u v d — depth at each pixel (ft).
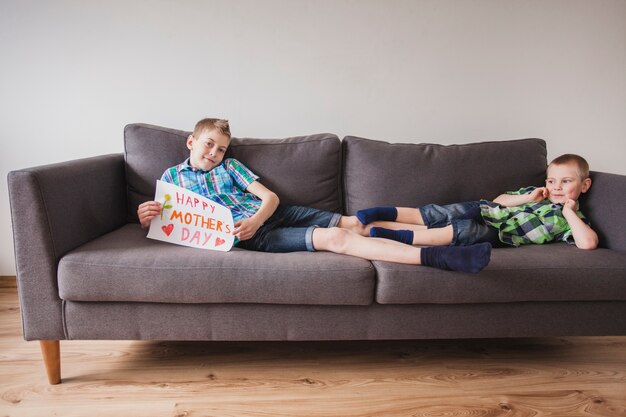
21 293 3.58
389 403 3.51
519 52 6.16
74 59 5.77
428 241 4.35
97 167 4.54
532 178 5.30
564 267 3.76
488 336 3.94
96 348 4.42
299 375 3.95
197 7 5.77
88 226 4.22
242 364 4.14
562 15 6.10
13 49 5.67
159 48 5.84
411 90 6.19
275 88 6.06
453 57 6.13
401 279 3.67
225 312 3.75
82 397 3.51
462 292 3.71
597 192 4.67
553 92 6.30
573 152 6.49
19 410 3.32
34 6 5.60
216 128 4.76
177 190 4.19
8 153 5.92
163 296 3.58
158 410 3.35
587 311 3.93
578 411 3.43
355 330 3.85
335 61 6.05
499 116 6.33
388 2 5.94
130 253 3.71
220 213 4.07
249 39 5.90
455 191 5.19
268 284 3.59
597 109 6.38
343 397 3.59
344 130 6.25
